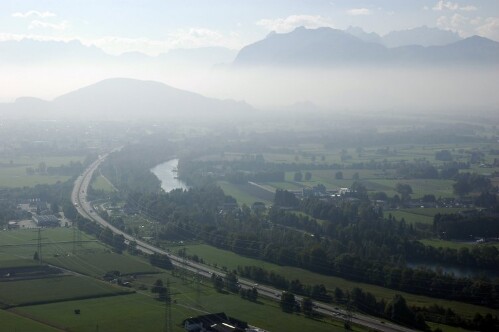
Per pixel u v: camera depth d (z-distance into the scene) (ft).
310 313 595.47
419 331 555.28
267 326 558.15
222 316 577.84
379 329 557.33
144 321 563.07
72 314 578.66
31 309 590.96
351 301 615.16
